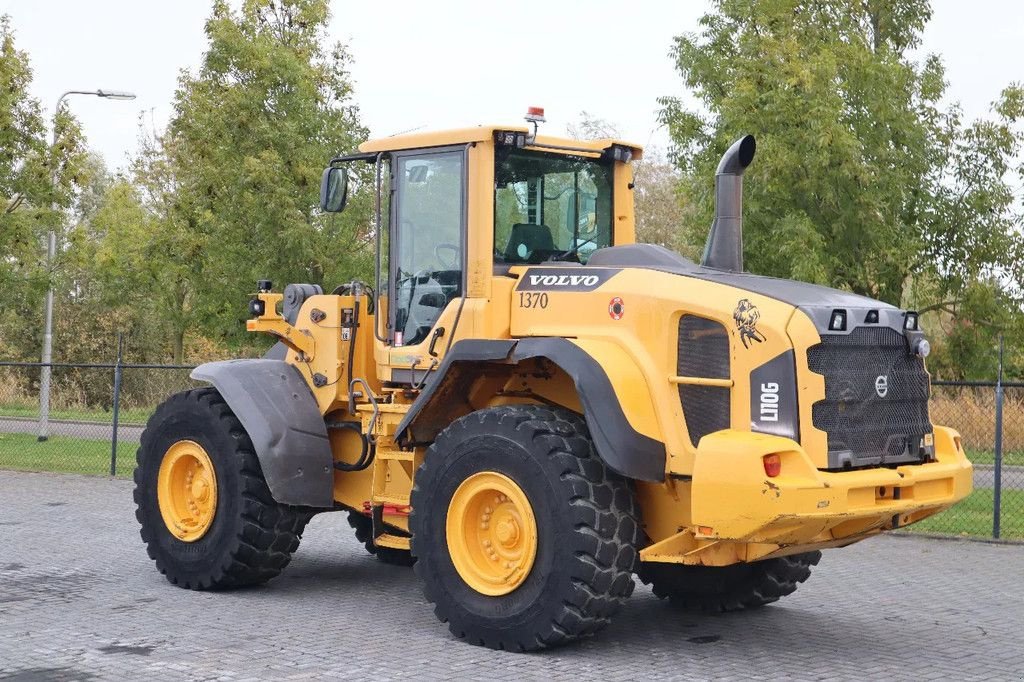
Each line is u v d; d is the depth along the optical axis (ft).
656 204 138.41
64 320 116.78
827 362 22.12
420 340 27.07
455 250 26.48
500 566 23.89
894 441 23.26
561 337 24.25
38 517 41.01
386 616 26.48
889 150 56.85
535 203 27.14
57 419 83.30
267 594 28.91
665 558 22.95
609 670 21.89
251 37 67.72
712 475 21.49
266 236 64.08
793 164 53.31
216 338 76.64
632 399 22.85
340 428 29.22
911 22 63.93
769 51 54.75
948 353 59.36
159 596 28.27
